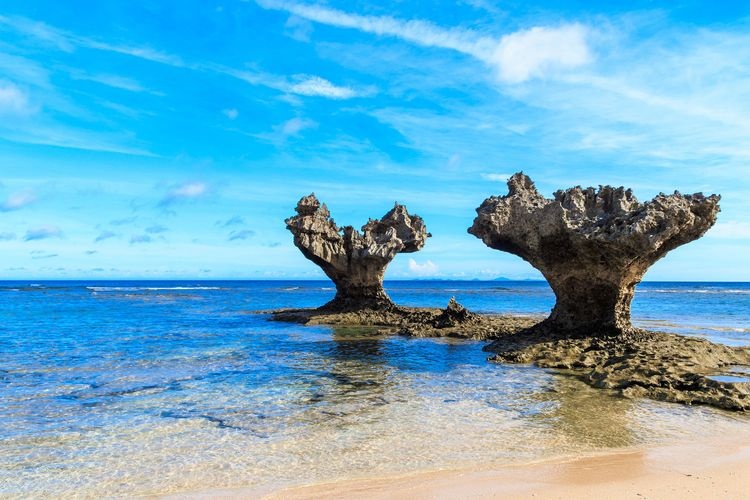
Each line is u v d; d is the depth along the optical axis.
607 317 25.88
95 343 29.78
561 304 27.34
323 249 43.84
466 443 12.45
